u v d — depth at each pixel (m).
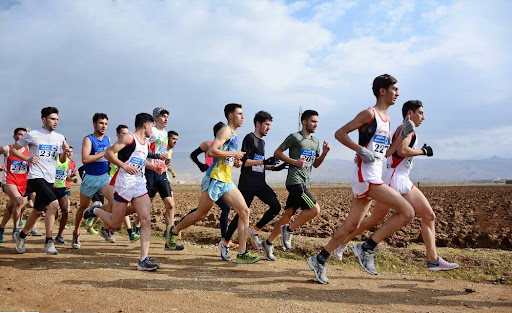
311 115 6.14
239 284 4.83
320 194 39.41
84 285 4.44
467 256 5.97
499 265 5.64
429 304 4.25
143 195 5.43
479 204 22.00
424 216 4.89
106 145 6.70
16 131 7.40
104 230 7.55
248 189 6.29
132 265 5.68
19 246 6.23
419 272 5.73
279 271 5.62
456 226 11.30
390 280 5.28
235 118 5.72
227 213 6.56
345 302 4.24
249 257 5.88
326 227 10.19
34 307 3.60
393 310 4.02
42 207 6.24
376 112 4.49
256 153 6.34
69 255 6.25
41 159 6.18
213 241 8.30
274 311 3.82
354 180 4.62
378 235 4.66
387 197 4.38
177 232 6.38
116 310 3.63
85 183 6.61
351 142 4.39
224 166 5.64
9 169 7.40
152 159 7.21
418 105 5.02
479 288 4.94
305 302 4.17
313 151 6.22
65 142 6.54
